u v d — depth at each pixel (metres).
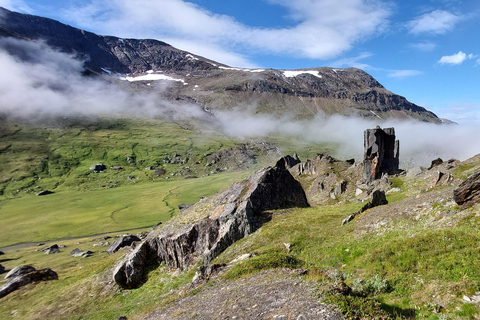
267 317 16.02
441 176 53.62
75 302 43.47
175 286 36.88
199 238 43.59
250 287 21.72
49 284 53.25
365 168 98.31
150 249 47.84
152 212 149.12
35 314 42.50
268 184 50.50
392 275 19.77
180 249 43.34
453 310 14.55
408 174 88.19
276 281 21.09
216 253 39.75
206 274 30.23
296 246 33.84
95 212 154.38
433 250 20.03
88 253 81.50
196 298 24.70
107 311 36.91
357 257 25.69
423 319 14.76
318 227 38.00
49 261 76.50
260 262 26.80
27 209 163.88
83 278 52.09
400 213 30.97
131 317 31.92
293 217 43.34
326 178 105.38
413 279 18.44
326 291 16.78
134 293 41.09
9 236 118.56
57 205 172.50
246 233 41.44
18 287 53.59
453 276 16.83
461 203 25.39
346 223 36.38
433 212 27.31
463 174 51.50
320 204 90.25
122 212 151.75
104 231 121.56
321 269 24.00
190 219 49.50
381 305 16.44
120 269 45.00
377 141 97.12
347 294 17.06
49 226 130.50
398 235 26.11
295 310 15.61
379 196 41.34
